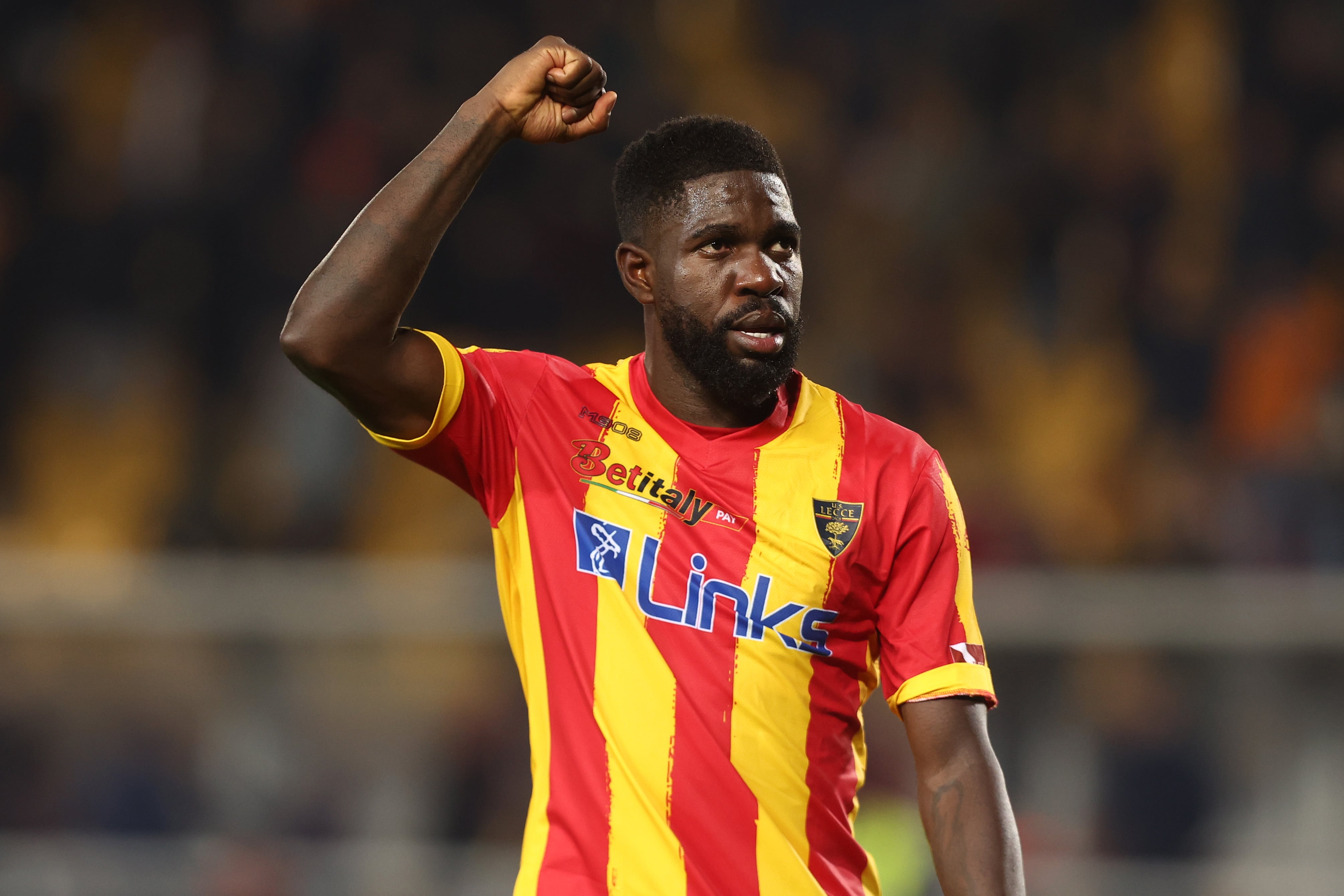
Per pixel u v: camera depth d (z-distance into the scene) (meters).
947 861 8.07
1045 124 36.06
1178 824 20.12
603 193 32.75
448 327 31.52
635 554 8.34
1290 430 30.59
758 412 8.73
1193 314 32.91
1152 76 36.31
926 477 8.55
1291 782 20.20
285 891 20.28
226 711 20.78
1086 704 20.56
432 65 33.75
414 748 20.67
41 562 21.00
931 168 35.59
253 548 28.88
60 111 33.81
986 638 20.84
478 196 32.06
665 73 35.50
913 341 32.88
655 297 8.60
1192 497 29.52
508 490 8.77
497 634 20.97
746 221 8.25
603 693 8.22
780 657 8.17
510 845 20.47
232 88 33.22
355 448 29.58
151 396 30.70
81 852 20.28
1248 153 34.88
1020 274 34.47
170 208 32.03
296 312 8.26
